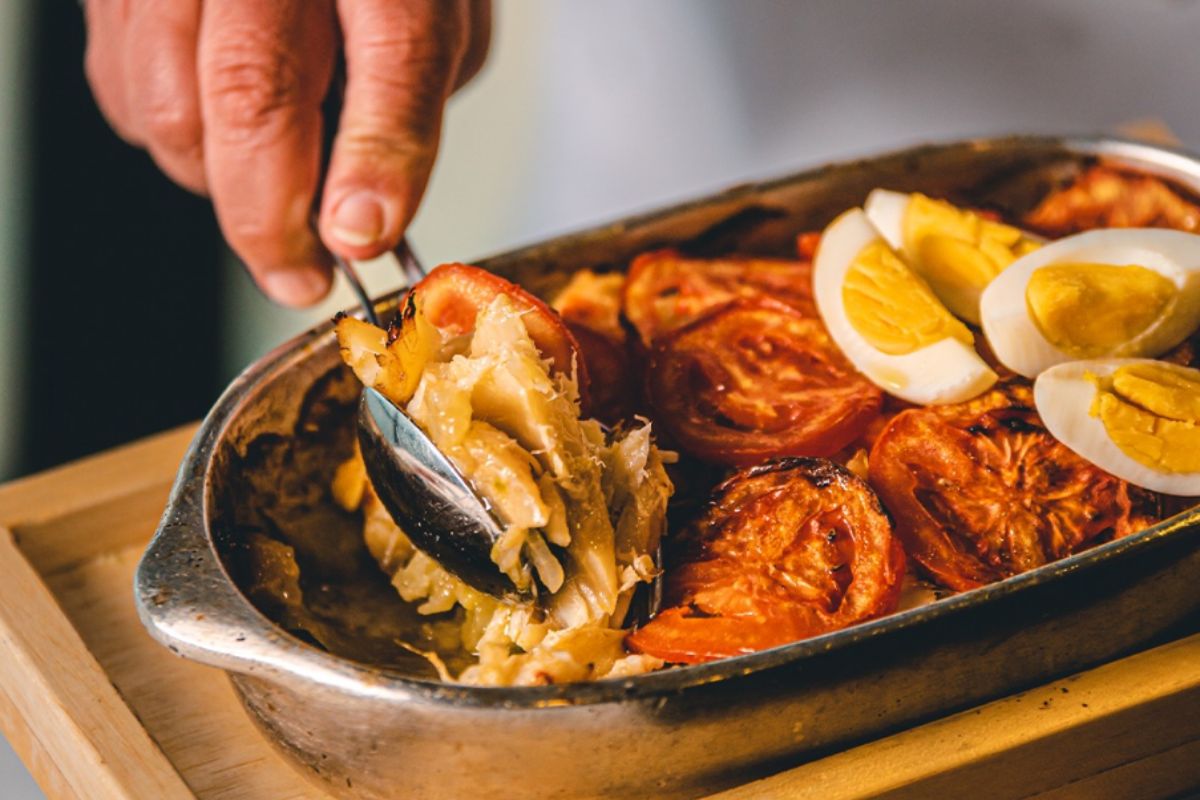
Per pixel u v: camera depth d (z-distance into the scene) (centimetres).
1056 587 45
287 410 53
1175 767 49
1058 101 83
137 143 65
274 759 49
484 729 43
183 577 45
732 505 50
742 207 59
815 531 49
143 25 58
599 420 55
